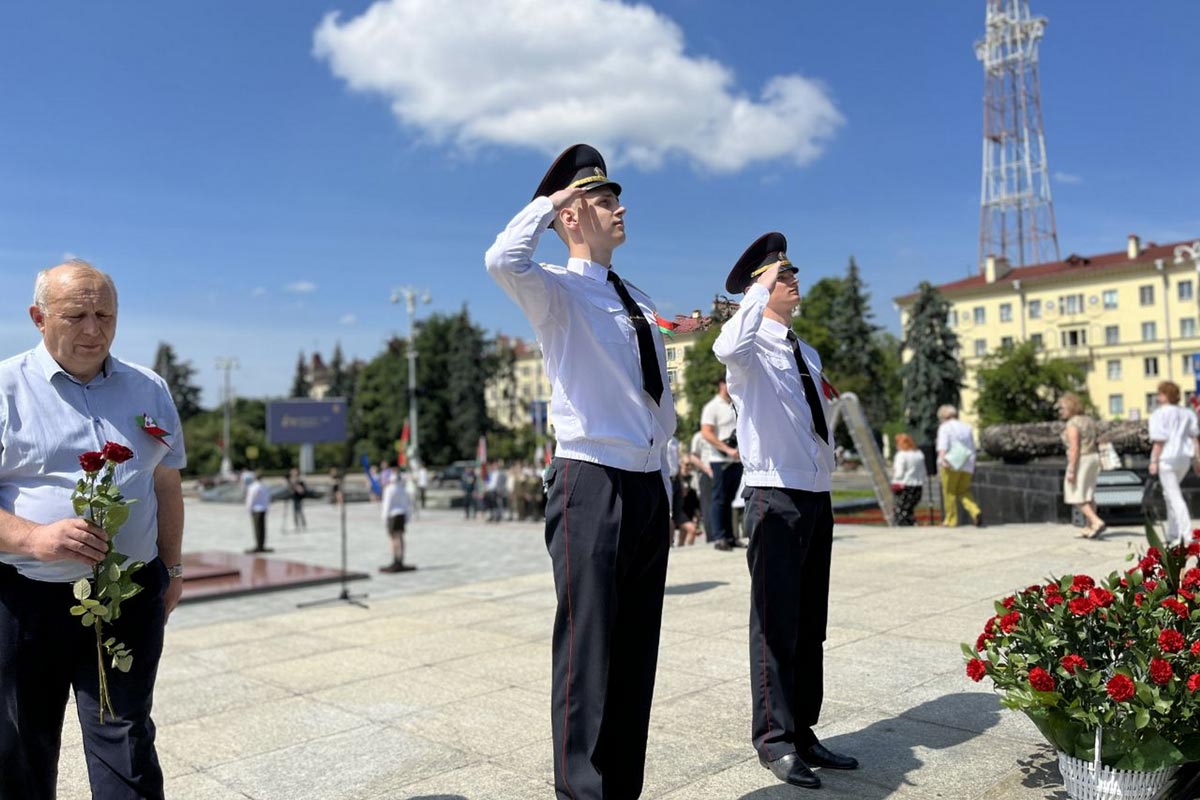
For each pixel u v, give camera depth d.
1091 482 10.35
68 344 2.74
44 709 2.72
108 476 2.59
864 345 56.38
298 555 16.77
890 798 3.41
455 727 4.52
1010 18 70.00
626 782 3.11
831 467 3.95
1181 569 3.51
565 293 2.97
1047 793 3.38
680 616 6.83
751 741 4.12
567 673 2.95
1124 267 62.50
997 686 3.35
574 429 2.99
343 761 4.11
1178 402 9.45
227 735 4.55
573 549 2.96
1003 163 71.69
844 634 5.96
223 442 83.06
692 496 13.66
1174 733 3.04
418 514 31.34
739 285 4.09
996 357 55.34
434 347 76.38
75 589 2.53
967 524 13.21
